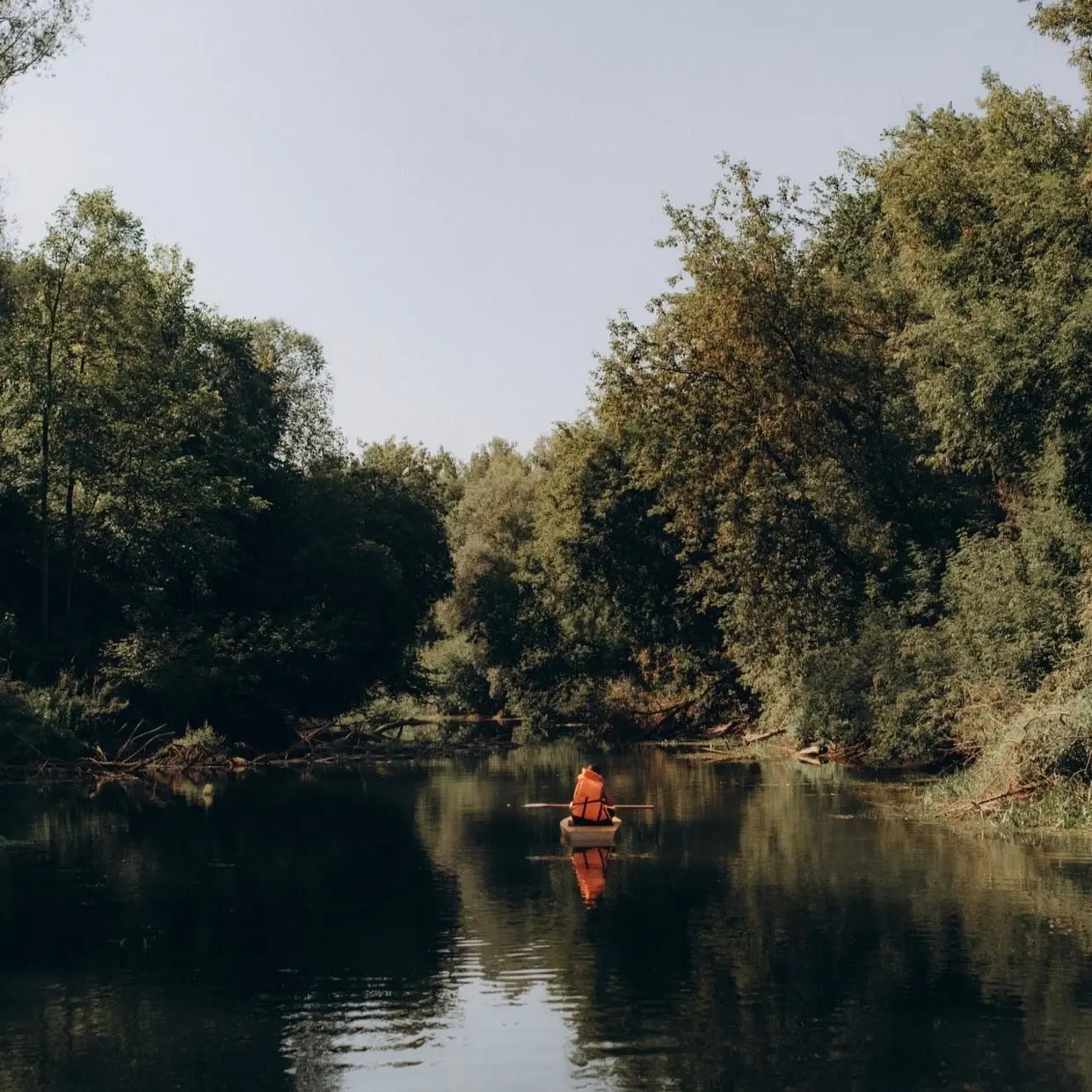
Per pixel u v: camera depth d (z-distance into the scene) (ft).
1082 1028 36.86
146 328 147.02
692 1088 32.78
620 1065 34.68
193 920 53.47
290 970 45.03
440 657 245.04
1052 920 50.21
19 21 120.98
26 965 45.83
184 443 158.71
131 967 45.55
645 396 136.46
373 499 202.49
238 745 146.92
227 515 163.02
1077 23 93.45
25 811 93.76
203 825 85.15
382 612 176.65
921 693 109.40
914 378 123.85
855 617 134.21
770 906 54.49
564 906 55.77
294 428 246.68
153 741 137.59
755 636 144.46
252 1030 38.24
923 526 130.21
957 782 89.04
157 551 150.20
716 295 125.90
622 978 43.34
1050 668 93.35
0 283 133.90
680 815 87.40
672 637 188.75
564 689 208.23
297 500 174.60
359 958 46.60
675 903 55.67
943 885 57.77
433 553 210.18
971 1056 34.71
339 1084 33.63
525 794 106.32
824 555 139.54
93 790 110.11
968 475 124.88
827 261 133.69
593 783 80.53
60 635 140.46
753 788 107.34
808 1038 36.45
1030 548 99.55
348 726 176.65
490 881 62.34
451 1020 38.96
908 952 45.55
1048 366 89.71
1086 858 64.44
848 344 130.62
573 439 186.70
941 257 102.83
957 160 106.01
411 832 81.15
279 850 73.15
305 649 155.94
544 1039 36.91
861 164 127.85
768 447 134.62
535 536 228.02
